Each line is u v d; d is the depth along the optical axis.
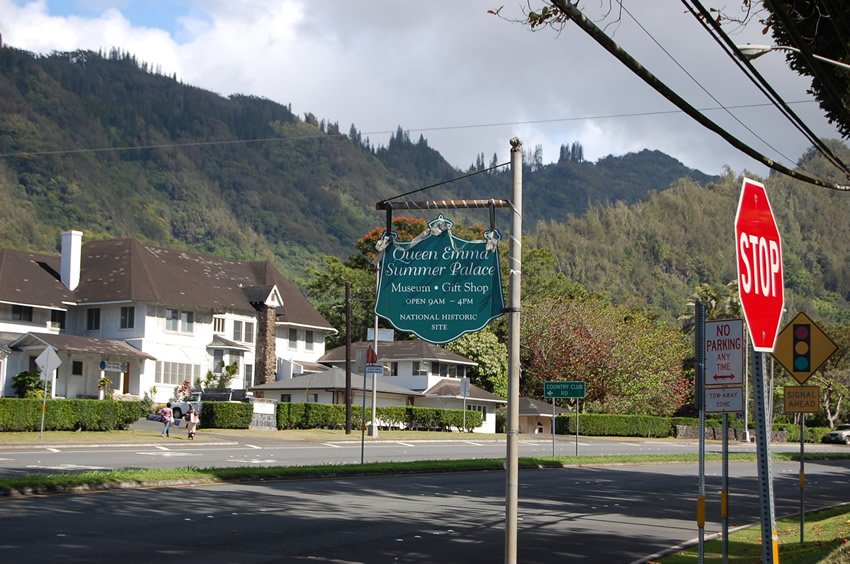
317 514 18.78
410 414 62.12
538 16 10.77
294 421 54.12
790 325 15.77
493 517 19.55
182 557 13.48
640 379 75.19
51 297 62.31
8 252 63.41
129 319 63.25
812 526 19.67
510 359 10.83
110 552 13.60
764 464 7.38
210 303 67.12
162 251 71.50
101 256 67.31
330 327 77.44
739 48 10.70
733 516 21.97
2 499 18.88
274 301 71.75
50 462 28.14
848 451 63.72
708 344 12.44
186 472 23.78
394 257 11.53
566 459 37.72
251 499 20.67
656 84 10.01
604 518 20.56
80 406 42.84
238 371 69.00
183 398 59.75
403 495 23.19
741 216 7.23
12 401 40.41
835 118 18.50
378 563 13.91
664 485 29.70
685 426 75.31
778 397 85.94
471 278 11.34
